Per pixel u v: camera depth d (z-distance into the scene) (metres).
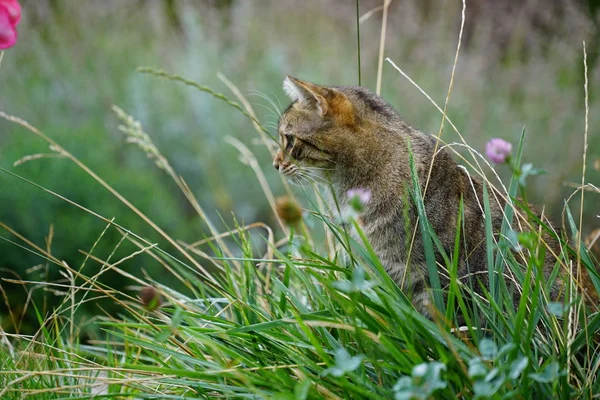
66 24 13.73
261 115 11.87
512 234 3.90
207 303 5.13
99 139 9.70
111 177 8.80
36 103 12.32
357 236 5.27
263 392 3.68
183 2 14.80
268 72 12.52
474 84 12.70
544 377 3.46
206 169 11.46
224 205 11.15
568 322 4.06
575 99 12.58
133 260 8.16
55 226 8.02
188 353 4.51
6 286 7.81
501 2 15.50
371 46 13.70
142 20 14.27
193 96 12.03
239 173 11.48
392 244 5.16
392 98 12.29
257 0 14.59
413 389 3.23
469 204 5.22
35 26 13.74
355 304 3.90
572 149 11.48
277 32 13.93
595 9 15.29
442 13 14.41
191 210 11.40
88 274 7.98
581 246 4.50
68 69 12.88
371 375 4.09
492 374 3.33
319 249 6.46
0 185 8.16
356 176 5.38
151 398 4.16
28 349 5.02
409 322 3.84
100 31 13.70
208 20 14.11
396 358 3.66
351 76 12.80
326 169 5.54
